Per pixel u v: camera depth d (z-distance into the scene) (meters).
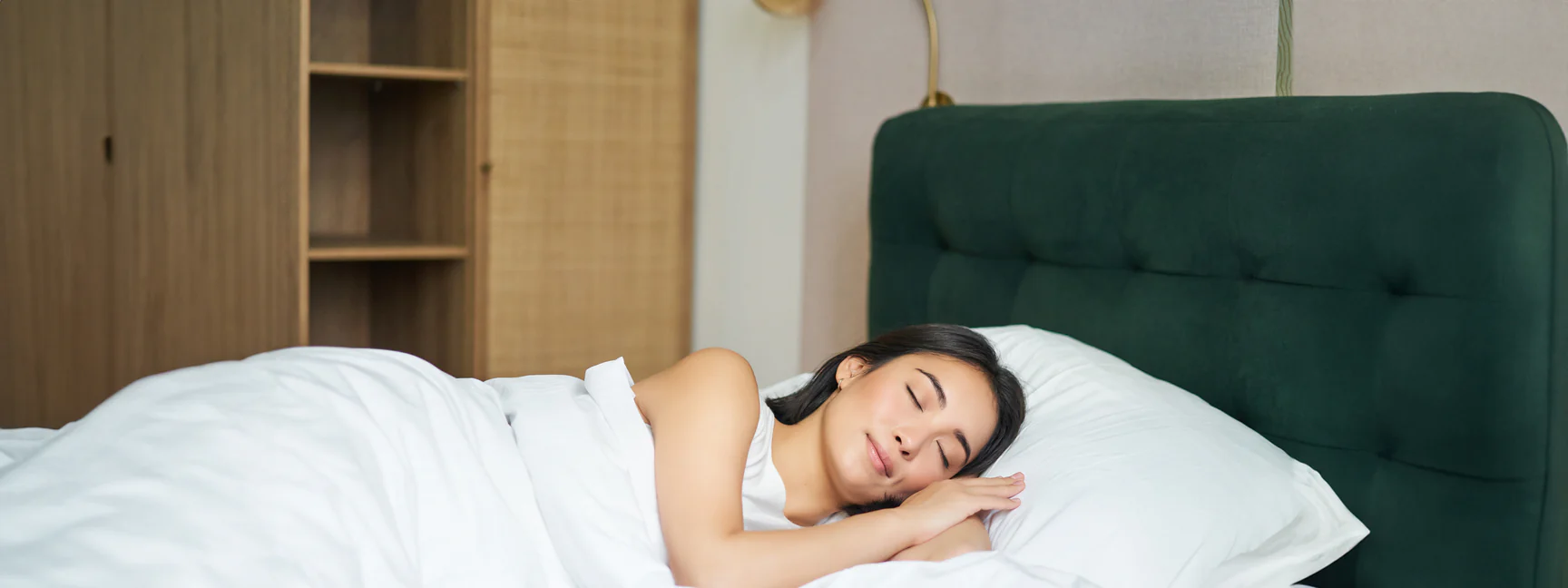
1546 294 1.23
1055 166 1.76
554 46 2.69
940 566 1.08
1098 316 1.70
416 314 2.81
